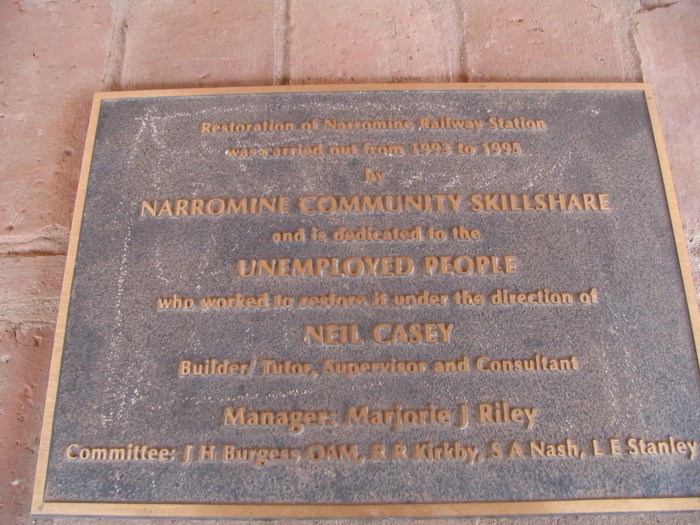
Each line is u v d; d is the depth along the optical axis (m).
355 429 1.27
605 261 1.40
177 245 1.42
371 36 1.71
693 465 1.25
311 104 1.55
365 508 1.22
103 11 1.77
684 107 1.62
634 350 1.33
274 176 1.48
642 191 1.46
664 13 1.72
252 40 1.72
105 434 1.28
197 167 1.50
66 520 1.28
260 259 1.41
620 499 1.22
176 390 1.31
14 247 1.53
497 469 1.24
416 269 1.39
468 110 1.54
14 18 1.77
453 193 1.46
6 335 1.46
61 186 1.59
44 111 1.66
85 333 1.35
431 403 1.29
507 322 1.34
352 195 1.46
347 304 1.36
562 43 1.70
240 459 1.25
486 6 1.74
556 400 1.29
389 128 1.52
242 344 1.34
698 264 1.48
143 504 1.23
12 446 1.37
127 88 1.67
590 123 1.52
